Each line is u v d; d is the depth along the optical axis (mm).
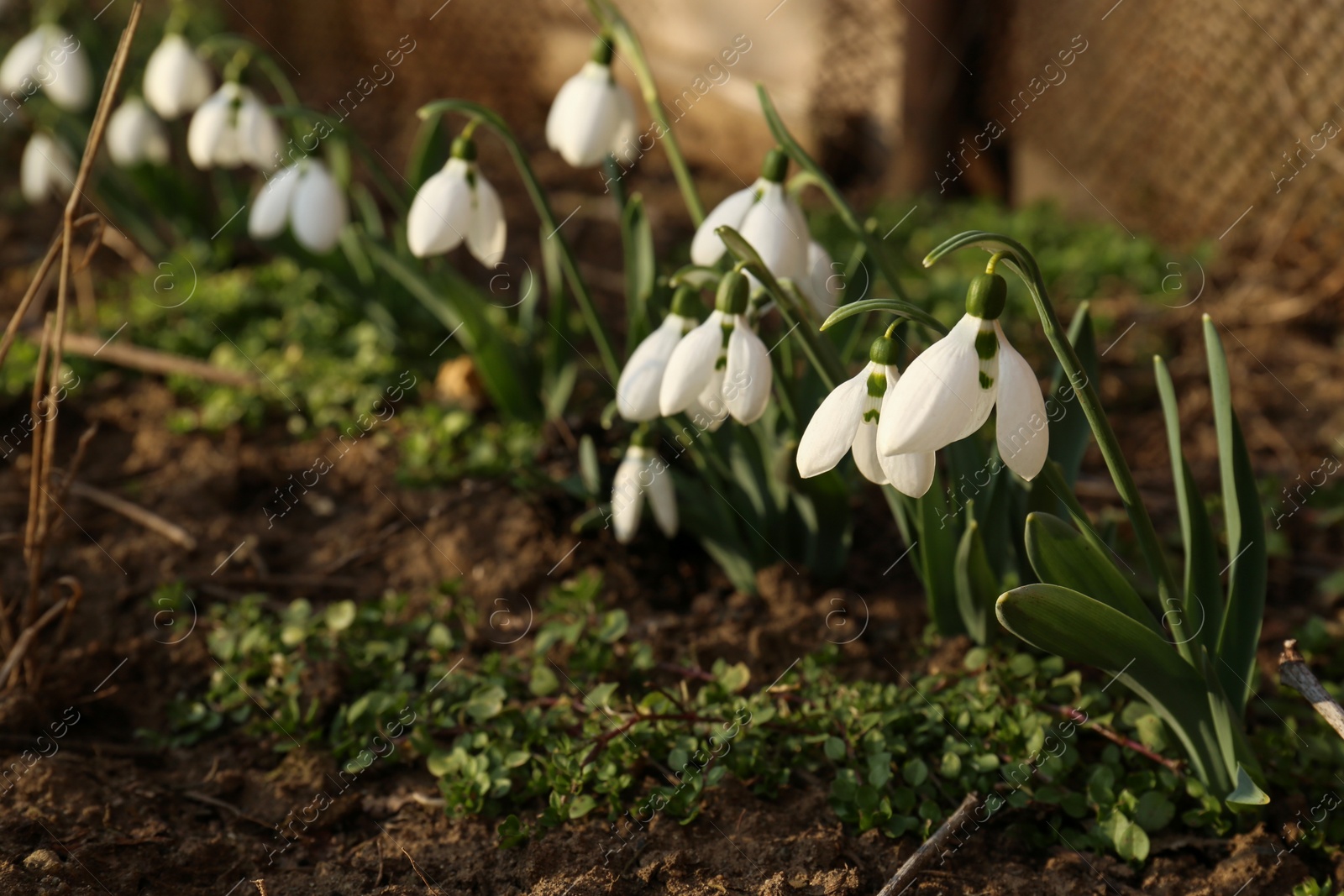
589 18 4809
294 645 2092
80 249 3678
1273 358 3111
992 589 1878
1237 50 3475
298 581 2322
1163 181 3865
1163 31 3684
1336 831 1641
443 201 1949
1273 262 3523
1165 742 1756
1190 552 1594
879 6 4180
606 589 2250
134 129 3264
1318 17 3258
